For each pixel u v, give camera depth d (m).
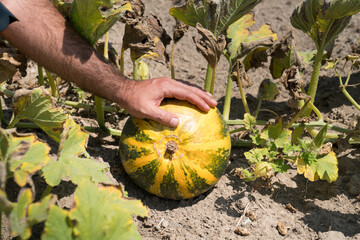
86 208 0.94
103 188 1.07
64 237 0.93
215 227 1.21
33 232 1.12
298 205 1.27
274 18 1.92
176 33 1.38
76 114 1.47
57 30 1.16
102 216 0.94
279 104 1.58
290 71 1.27
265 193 1.29
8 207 0.95
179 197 1.22
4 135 0.99
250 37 1.44
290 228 1.22
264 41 1.36
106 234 0.94
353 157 1.38
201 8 1.29
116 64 1.40
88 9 1.16
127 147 1.20
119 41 1.80
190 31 1.89
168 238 1.18
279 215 1.24
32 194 0.96
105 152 1.35
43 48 1.16
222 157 1.20
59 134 1.15
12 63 1.29
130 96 1.17
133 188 1.27
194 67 1.73
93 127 1.37
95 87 1.18
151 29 1.39
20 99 1.12
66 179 1.22
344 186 1.31
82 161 1.12
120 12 1.21
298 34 1.84
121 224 0.95
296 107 1.31
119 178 1.29
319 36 1.32
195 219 1.22
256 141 1.29
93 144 1.37
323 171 1.23
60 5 1.22
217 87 1.66
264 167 1.22
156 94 1.17
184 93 1.19
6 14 1.08
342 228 1.21
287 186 1.31
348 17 1.28
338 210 1.25
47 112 1.12
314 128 1.42
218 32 1.35
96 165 1.12
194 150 1.18
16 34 1.15
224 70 1.74
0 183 0.91
